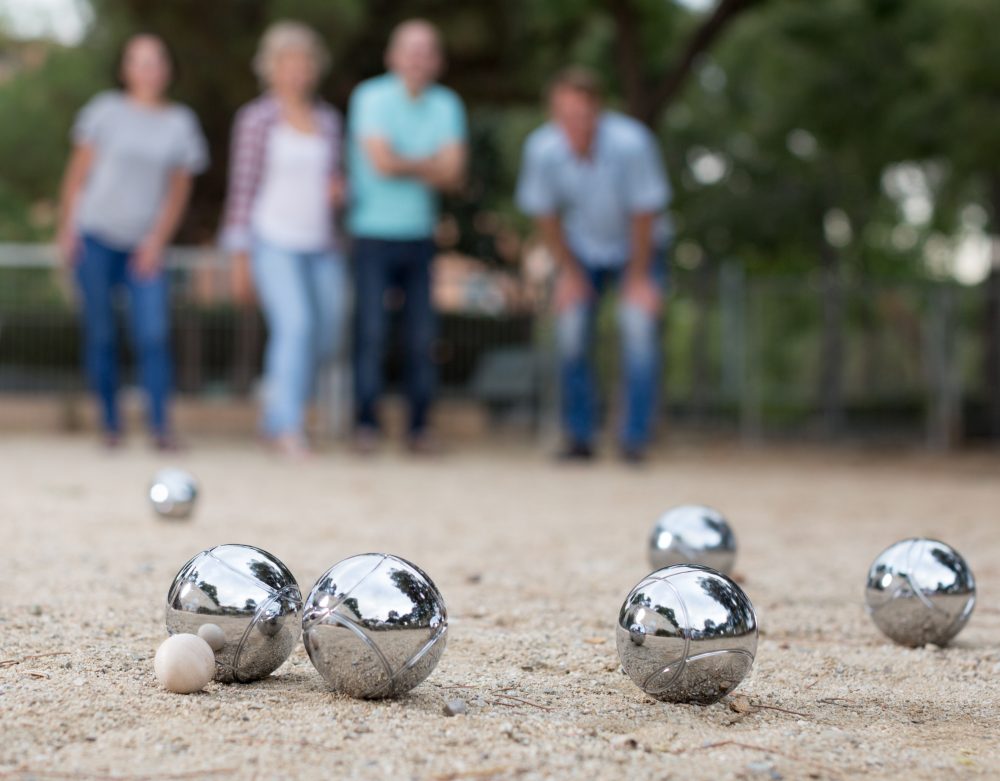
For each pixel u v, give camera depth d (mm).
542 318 23000
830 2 27969
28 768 2994
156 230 15555
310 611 3691
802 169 38062
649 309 16562
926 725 3744
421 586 3711
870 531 9320
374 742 3258
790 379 26016
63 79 25422
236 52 22922
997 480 16031
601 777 3029
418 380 17016
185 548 7348
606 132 16047
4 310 24391
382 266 16125
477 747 3248
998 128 23688
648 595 3803
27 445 18719
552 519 9773
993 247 27812
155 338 16078
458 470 15211
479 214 36844
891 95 28094
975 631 5301
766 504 11672
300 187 15047
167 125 15211
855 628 5312
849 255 42625
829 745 3438
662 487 13438
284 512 9648
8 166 27672
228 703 3625
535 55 26500
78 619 5000
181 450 16734
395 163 15586
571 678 4184
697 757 3238
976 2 22703
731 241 39281
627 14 23562
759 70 30625
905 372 25703
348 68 25891
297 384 15383
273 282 15094
